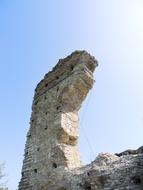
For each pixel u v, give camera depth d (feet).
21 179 46.68
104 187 33.76
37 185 43.11
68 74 50.03
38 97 55.21
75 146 45.65
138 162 32.35
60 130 44.57
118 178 32.99
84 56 49.34
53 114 48.03
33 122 52.31
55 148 43.34
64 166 40.93
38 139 48.37
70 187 37.88
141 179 30.81
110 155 38.06
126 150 45.98
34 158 46.75
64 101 48.11
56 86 51.44
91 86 49.16
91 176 35.96
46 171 42.91
